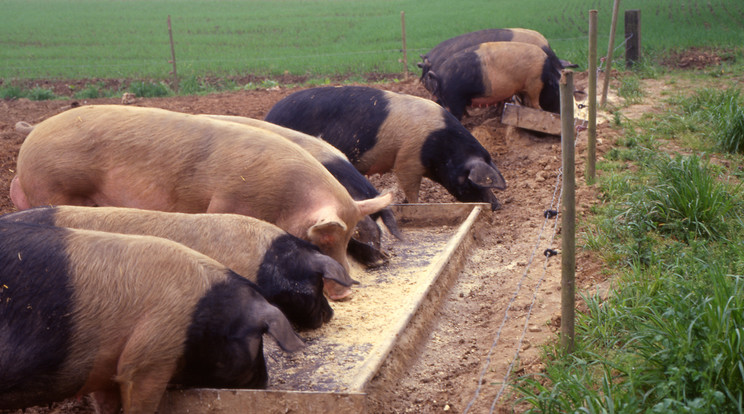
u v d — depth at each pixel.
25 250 4.27
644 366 4.44
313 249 5.54
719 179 8.35
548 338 5.24
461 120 12.75
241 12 47.81
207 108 14.27
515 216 8.06
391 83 17.08
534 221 7.74
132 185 6.38
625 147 9.98
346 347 5.43
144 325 4.24
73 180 6.39
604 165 9.04
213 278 4.47
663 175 7.68
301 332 5.63
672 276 5.57
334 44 28.72
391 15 41.34
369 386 4.64
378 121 8.50
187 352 4.35
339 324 5.79
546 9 34.91
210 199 6.34
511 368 4.73
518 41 12.34
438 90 11.44
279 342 4.37
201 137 6.39
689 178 7.28
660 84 14.58
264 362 4.78
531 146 10.88
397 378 4.96
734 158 9.35
